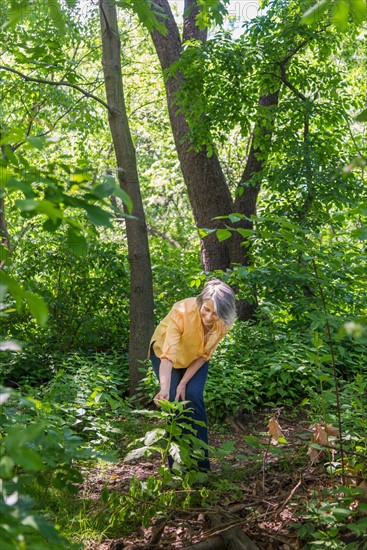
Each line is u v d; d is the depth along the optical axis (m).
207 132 10.07
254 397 7.32
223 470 4.95
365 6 2.41
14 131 2.24
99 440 5.38
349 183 9.27
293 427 6.71
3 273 1.88
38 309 1.87
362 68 15.75
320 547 3.26
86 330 9.40
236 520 3.64
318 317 3.96
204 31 11.38
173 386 4.79
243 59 9.73
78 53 14.95
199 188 10.77
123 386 8.47
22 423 4.09
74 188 2.31
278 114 10.12
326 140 10.06
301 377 7.45
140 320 8.27
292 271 4.23
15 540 1.88
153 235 21.75
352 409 5.31
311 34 9.83
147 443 3.89
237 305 10.06
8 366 8.23
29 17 4.65
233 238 10.58
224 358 7.91
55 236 9.56
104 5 8.04
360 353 8.08
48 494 4.48
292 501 3.84
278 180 9.34
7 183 2.01
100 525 4.04
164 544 3.75
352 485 3.60
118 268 9.77
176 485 4.25
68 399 6.13
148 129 18.16
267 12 10.17
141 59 17.52
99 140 16.89
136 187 8.36
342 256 3.93
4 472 1.89
